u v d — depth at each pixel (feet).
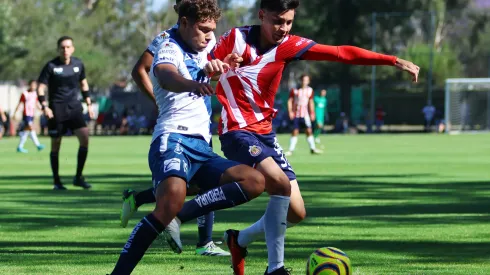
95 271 27.37
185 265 28.84
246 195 23.57
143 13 307.78
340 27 237.66
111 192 57.21
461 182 64.28
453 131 218.38
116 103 242.78
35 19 271.08
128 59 331.77
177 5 27.17
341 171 76.28
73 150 122.83
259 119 27.84
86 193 56.59
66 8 289.53
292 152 112.78
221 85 28.12
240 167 23.90
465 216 43.14
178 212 23.31
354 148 124.06
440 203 49.62
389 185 61.77
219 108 203.41
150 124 210.79
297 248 32.48
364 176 70.38
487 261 29.40
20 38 256.32
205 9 23.82
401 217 42.68
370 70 234.99
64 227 39.22
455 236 35.78
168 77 22.20
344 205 48.62
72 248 32.63
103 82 286.66
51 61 57.52
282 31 26.89
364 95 238.27
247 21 322.14
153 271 27.58
